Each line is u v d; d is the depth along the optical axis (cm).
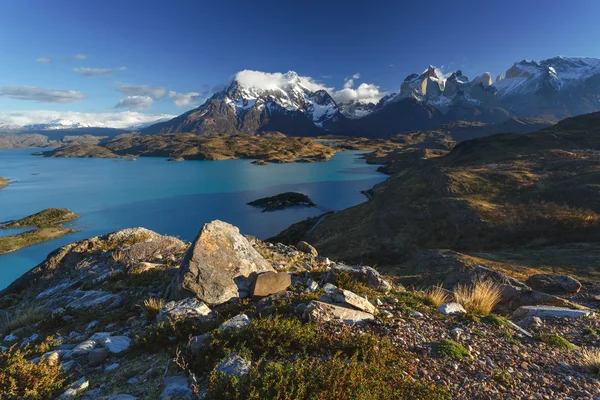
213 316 747
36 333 866
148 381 523
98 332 781
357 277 1013
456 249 4353
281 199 11494
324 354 537
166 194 13775
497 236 4322
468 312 795
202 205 11538
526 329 779
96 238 1775
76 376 574
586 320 833
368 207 7569
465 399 460
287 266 1273
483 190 6200
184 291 848
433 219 5328
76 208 11262
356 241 5259
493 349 614
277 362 504
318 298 784
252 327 578
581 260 2342
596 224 3884
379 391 424
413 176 10019
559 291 1325
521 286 1319
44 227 8750
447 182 6744
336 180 17100
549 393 489
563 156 8519
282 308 719
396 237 5053
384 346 561
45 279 1541
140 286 1120
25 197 13500
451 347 585
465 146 13062
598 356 582
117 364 597
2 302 1416
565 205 4725
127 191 14650
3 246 7225
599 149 9956
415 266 2697
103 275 1312
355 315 686
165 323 689
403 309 784
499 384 501
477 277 1377
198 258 913
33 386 511
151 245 1524
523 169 7469
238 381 430
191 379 492
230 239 1024
